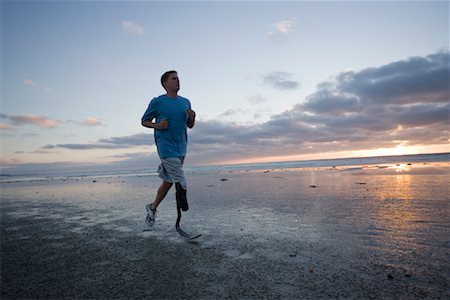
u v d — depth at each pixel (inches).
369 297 63.9
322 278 74.2
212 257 92.7
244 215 153.6
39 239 123.6
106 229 137.7
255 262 86.8
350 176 350.9
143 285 74.4
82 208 205.3
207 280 75.8
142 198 243.1
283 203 182.4
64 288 74.5
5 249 110.2
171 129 118.9
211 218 150.5
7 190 417.1
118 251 103.0
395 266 79.0
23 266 91.1
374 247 94.5
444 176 282.4
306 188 250.7
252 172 609.6
